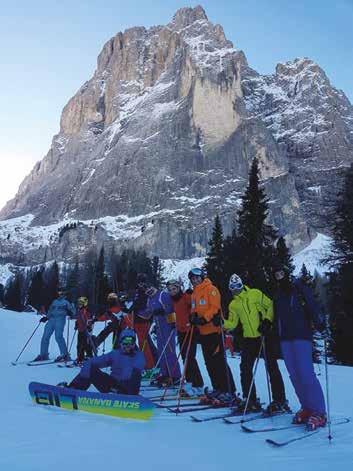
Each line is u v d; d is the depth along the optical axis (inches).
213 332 302.8
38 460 181.6
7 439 209.5
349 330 1014.4
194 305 306.5
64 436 218.1
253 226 1343.5
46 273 4805.6
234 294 289.7
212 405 294.4
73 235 7583.7
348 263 1049.5
